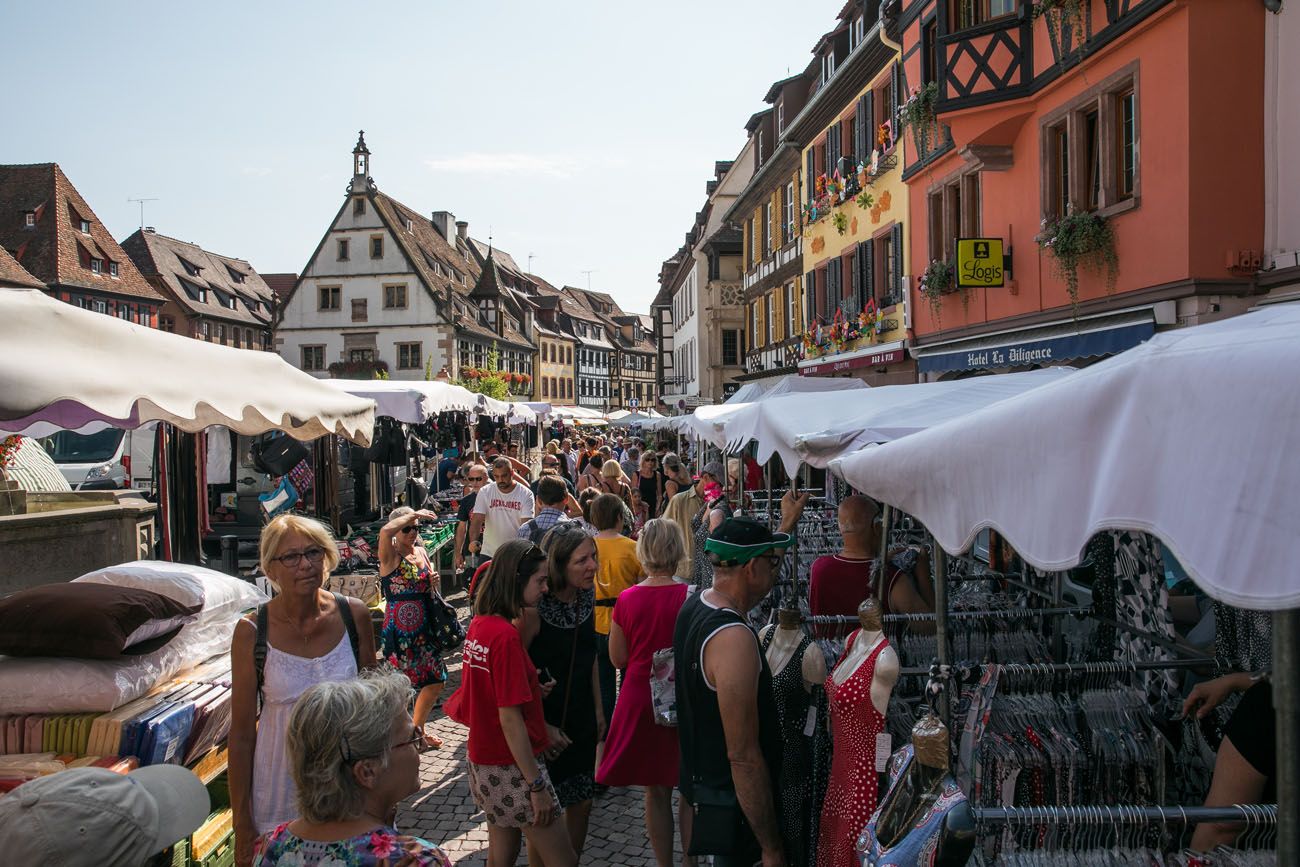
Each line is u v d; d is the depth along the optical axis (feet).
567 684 14.58
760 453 21.89
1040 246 39.96
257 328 243.19
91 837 5.74
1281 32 29.40
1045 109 39.91
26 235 169.27
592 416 138.10
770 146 94.27
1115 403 5.99
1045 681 11.71
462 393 50.78
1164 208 31.71
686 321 166.30
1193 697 11.00
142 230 218.38
